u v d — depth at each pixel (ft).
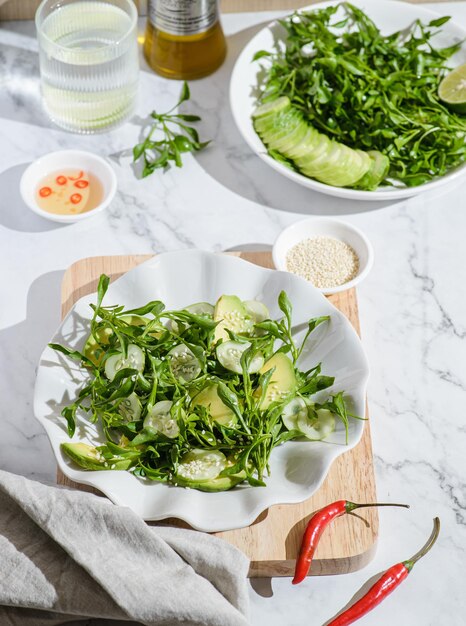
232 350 4.38
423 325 5.21
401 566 4.29
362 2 5.97
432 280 5.37
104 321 4.43
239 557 4.05
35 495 4.14
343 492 4.45
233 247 5.49
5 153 5.80
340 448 4.12
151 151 5.84
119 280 4.68
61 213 5.47
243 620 3.89
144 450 4.21
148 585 3.92
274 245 5.07
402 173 5.41
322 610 4.35
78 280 5.11
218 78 6.12
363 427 4.24
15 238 5.49
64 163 5.59
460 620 4.34
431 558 4.50
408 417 4.90
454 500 4.66
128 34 5.42
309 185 5.31
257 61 5.84
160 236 5.51
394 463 4.76
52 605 3.98
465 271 5.41
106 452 4.14
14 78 6.14
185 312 4.40
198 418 4.23
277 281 4.71
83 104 5.69
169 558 4.05
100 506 4.07
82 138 5.89
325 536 4.34
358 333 5.00
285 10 6.39
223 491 4.15
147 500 4.14
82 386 4.45
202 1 5.64
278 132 5.45
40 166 5.53
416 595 4.40
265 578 4.44
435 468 4.75
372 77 5.59
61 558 4.09
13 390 4.99
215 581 4.06
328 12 5.84
